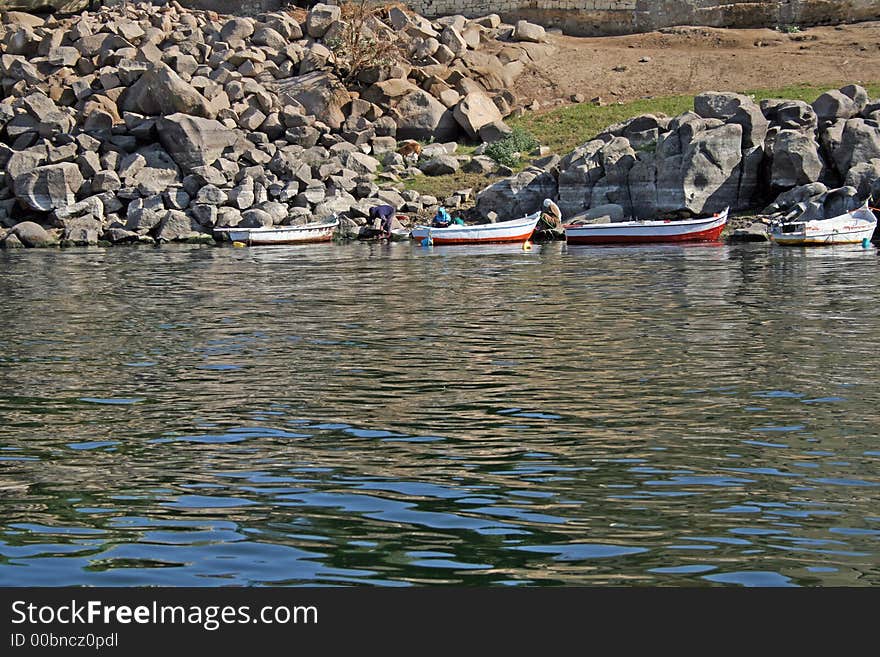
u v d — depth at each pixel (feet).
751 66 212.02
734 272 123.44
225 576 39.37
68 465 51.60
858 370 68.39
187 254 159.02
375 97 204.23
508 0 235.81
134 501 46.68
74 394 65.51
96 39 209.87
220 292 113.29
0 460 52.44
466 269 132.36
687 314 92.17
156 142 189.37
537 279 120.16
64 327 90.63
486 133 198.29
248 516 44.75
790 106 168.55
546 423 57.41
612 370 69.56
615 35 235.20
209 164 185.88
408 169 190.90
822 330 82.99
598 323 88.22
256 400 63.41
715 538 41.83
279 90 202.90
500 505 45.50
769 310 93.66
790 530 42.39
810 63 210.18
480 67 213.46
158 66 190.70
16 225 176.35
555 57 223.92
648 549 41.01
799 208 159.53
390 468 50.42
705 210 166.30
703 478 48.29
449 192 184.96
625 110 200.95
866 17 227.81
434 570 39.58
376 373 70.03
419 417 59.06
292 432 56.54
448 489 47.50
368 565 40.06
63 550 41.68
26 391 66.44
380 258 148.97
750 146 166.81
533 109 209.15
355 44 208.44
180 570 39.83
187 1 237.25
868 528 42.50
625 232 162.09
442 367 71.51
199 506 45.96
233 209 179.73
